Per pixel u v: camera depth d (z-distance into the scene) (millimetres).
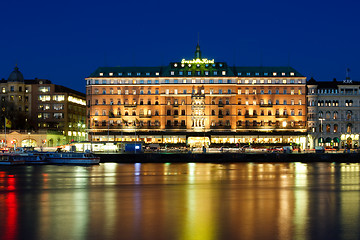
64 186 76625
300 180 85688
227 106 188250
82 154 129250
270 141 186750
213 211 53062
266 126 187875
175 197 63812
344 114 191500
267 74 191625
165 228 44844
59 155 130875
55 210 53906
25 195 66250
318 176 93188
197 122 188375
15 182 82625
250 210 53656
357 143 191125
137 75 191625
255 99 189375
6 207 56062
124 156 139250
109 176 93500
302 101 189250
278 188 73938
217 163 136000
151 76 190500
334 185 77938
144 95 190000
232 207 55625
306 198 62906
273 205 57094
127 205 57188
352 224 46469
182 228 44844
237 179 87188
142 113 189625
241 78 189750
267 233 43031
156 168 114750
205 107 188250
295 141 187250
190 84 188125
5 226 45812
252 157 141125
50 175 95688
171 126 188000
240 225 46000
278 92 189625
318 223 46875
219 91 188750
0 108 191625
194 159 139750
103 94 190500
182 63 192500
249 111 189125
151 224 46438
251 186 76438
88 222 47406
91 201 60438
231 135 185750
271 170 108250
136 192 69062
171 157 139875
